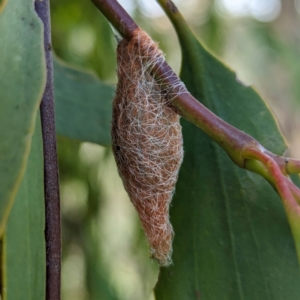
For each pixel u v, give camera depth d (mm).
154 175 144
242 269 157
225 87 163
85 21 265
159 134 144
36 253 131
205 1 303
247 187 159
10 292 127
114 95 147
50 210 135
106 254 282
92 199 268
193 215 160
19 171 118
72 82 223
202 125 139
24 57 122
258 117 161
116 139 146
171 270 160
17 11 125
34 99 120
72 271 289
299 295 155
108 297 262
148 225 146
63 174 271
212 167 161
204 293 158
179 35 164
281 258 156
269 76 448
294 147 488
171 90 141
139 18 268
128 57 144
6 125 120
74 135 220
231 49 375
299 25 479
